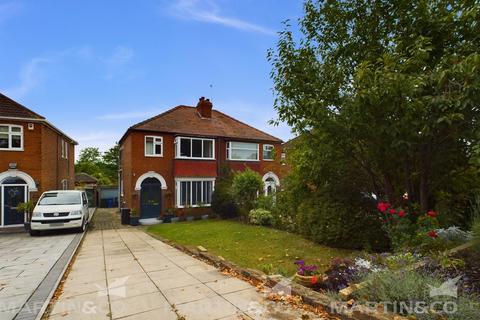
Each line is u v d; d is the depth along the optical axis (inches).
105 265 241.3
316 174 314.5
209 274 204.7
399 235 223.9
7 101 536.7
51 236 424.8
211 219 633.6
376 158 239.8
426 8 217.2
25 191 533.6
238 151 770.8
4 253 305.3
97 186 1064.8
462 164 249.0
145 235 431.8
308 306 140.6
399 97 183.9
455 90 175.8
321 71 254.7
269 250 290.7
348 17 250.4
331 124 222.7
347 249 279.3
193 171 689.0
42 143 552.1
